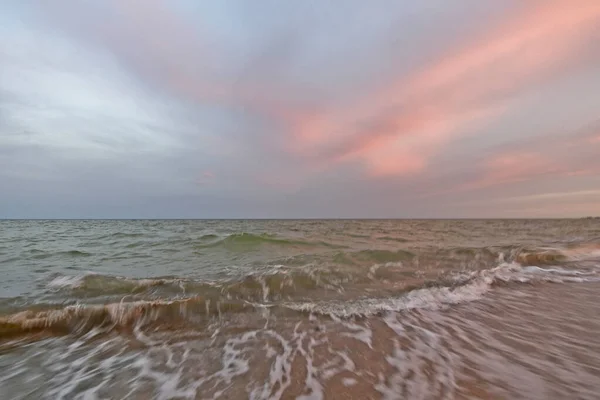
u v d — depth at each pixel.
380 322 5.16
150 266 10.14
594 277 8.78
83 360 3.89
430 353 3.90
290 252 13.97
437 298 6.59
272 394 3.08
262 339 4.50
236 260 11.48
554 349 3.95
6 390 3.21
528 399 2.81
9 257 11.70
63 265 10.12
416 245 17.17
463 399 2.84
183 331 4.81
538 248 13.76
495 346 4.08
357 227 41.47
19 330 4.69
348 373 3.46
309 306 5.94
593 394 2.88
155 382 3.36
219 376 3.47
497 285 7.79
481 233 29.55
